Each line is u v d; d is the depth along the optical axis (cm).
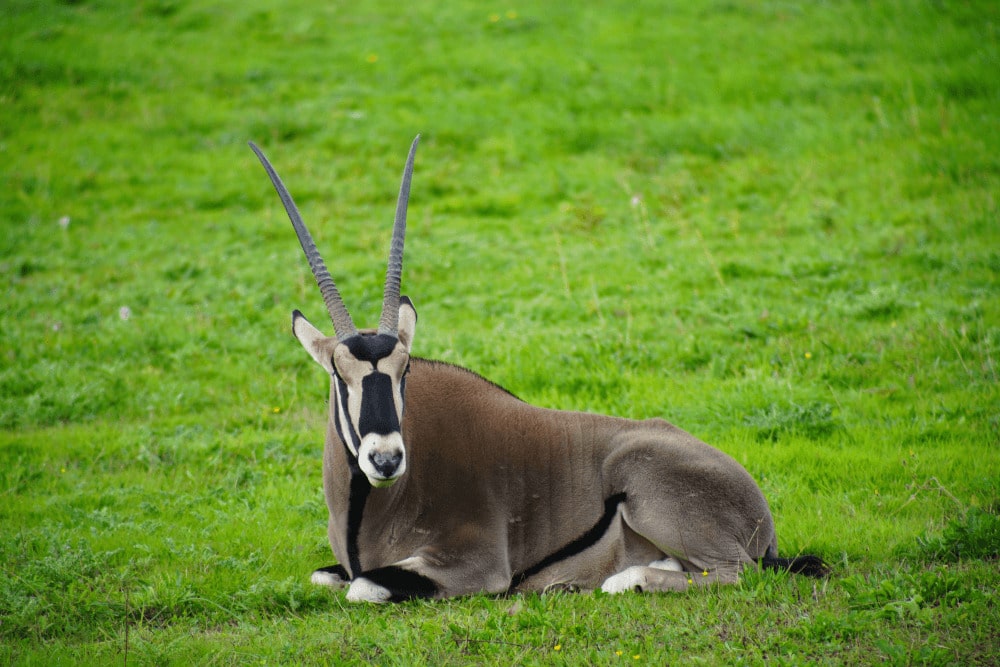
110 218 5800
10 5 8725
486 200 5841
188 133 6919
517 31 8394
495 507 2091
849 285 4203
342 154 6575
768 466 2719
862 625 1758
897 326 3675
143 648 1808
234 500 2733
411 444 2094
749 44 7850
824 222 5066
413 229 5472
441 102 7188
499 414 2153
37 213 5809
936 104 6462
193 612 2022
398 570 2000
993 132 5872
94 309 4509
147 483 2866
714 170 6031
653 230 5259
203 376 3834
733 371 3516
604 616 1878
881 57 7381
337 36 8431
